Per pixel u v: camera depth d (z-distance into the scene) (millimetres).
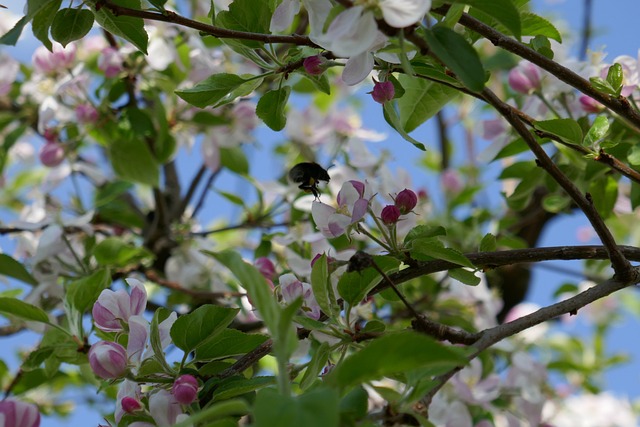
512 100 1481
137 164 1635
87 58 1732
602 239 1269
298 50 1319
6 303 1342
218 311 1268
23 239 1614
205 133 1695
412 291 1646
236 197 1674
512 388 1591
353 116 1726
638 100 1409
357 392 1184
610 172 1441
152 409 1243
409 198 1300
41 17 1267
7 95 1759
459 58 1179
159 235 1689
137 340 1273
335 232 1295
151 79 1634
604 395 1779
